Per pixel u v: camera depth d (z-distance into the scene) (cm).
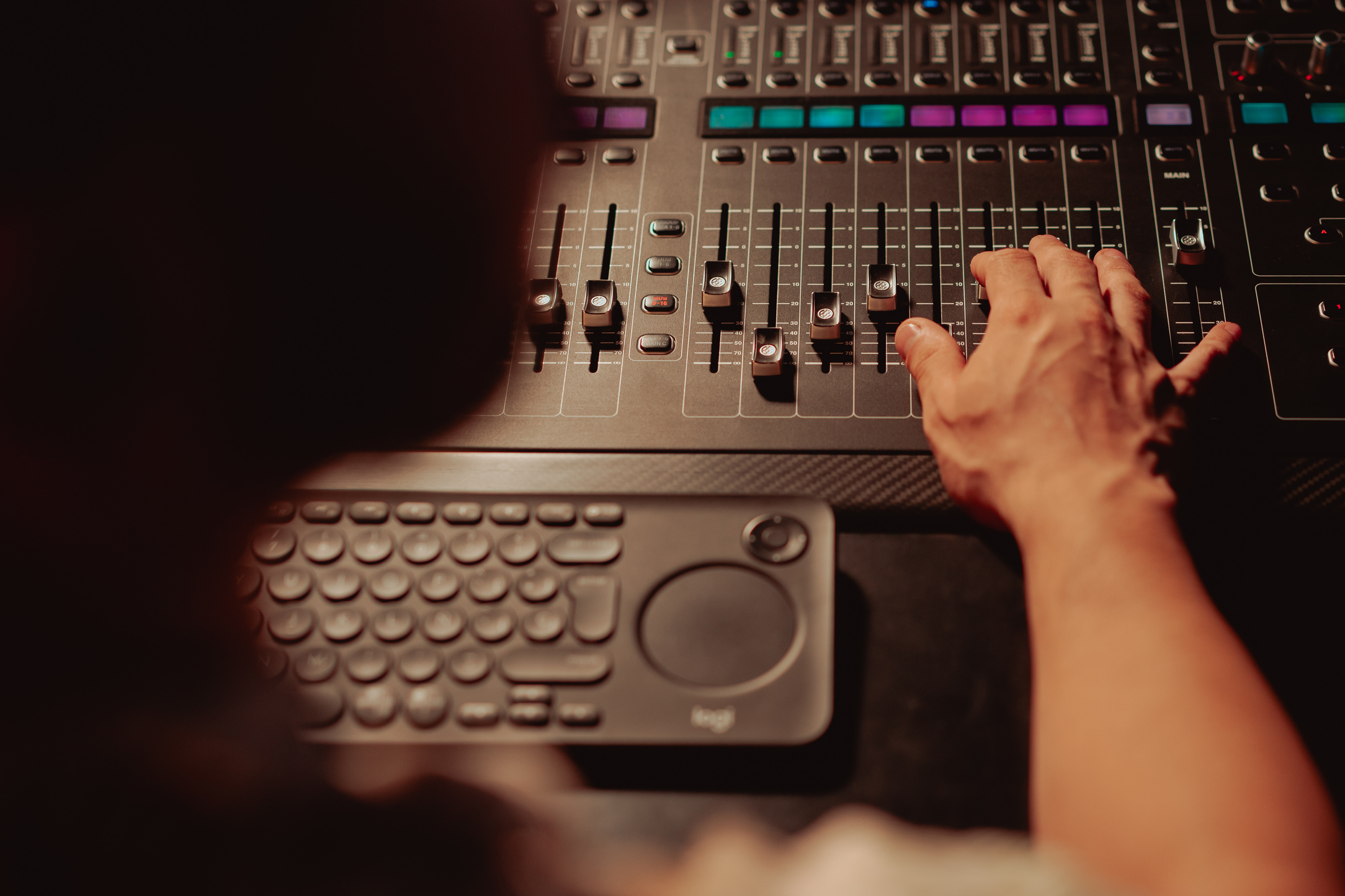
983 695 55
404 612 56
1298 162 74
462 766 46
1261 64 77
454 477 64
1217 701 39
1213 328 66
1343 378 65
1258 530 60
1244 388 65
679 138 78
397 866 29
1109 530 48
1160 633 42
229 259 47
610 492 62
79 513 36
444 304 64
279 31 52
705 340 69
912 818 51
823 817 51
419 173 58
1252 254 70
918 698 55
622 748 52
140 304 41
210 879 28
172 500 39
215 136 49
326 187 53
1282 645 55
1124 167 75
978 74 79
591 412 67
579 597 56
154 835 29
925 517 61
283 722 35
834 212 74
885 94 79
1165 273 70
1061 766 41
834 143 77
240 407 48
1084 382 56
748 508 59
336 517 58
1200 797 36
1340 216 72
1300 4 81
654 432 66
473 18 60
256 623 55
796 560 57
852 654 56
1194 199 73
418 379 66
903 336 67
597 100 80
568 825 50
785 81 80
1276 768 36
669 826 50
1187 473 56
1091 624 45
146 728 31
